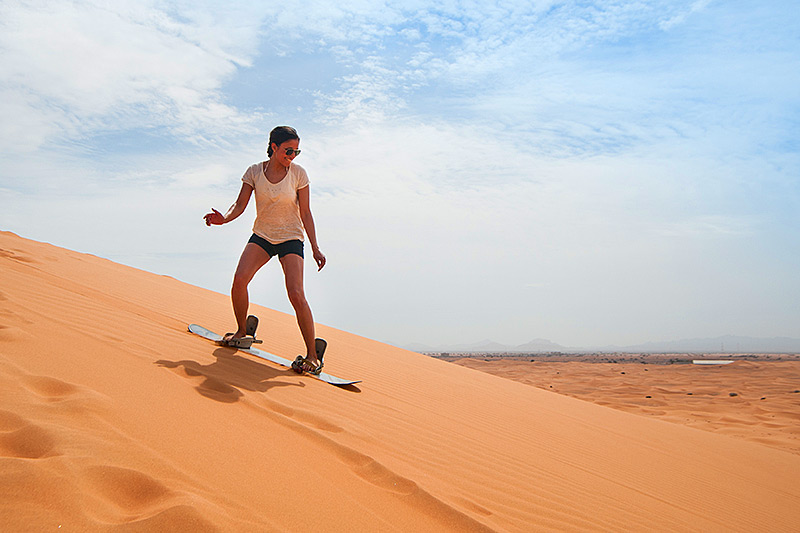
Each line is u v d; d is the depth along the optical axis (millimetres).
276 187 4297
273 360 4492
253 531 1551
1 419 1812
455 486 2705
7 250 7902
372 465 2494
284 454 2309
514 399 8000
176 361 3354
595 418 8414
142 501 1581
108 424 2018
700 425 14117
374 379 5934
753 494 5695
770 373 36188
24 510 1363
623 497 3756
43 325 3236
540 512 2754
